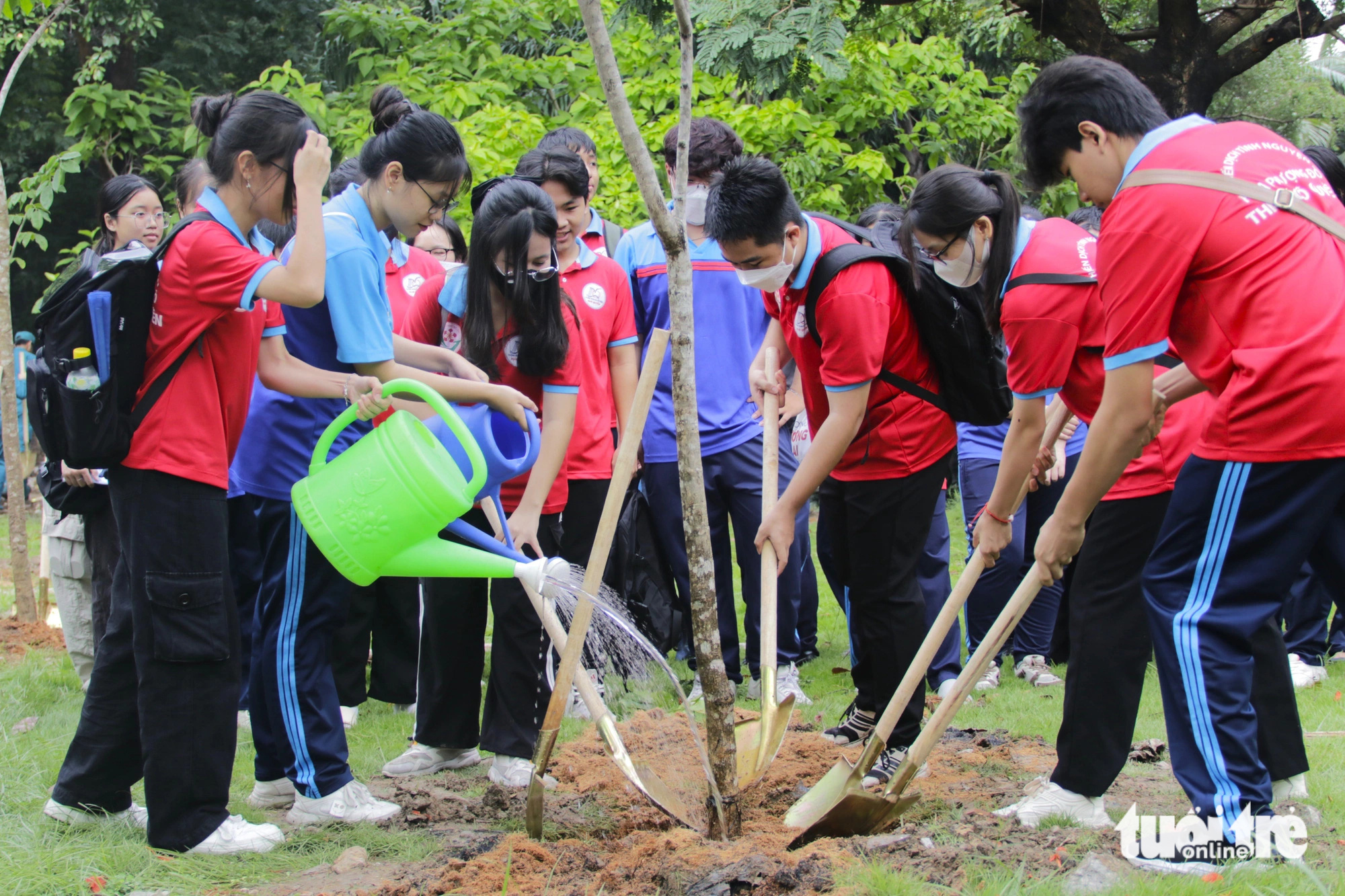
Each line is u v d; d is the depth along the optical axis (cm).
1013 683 538
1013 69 1305
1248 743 277
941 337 355
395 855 318
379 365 338
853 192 905
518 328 361
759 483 508
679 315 292
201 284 299
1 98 681
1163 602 286
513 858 298
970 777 373
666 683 495
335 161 986
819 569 862
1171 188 270
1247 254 266
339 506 301
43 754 400
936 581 492
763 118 816
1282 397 262
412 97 963
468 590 387
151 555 305
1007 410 371
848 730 421
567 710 468
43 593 682
